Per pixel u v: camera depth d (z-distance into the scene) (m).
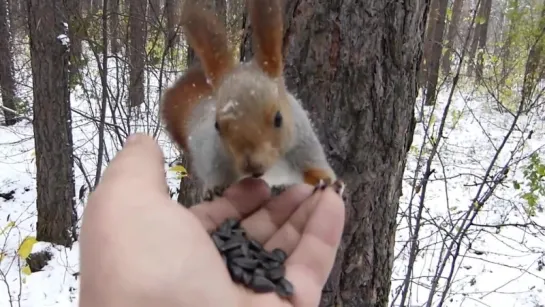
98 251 0.22
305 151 0.32
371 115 0.41
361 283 0.44
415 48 0.42
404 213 0.71
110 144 1.22
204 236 0.25
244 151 0.28
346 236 0.42
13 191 1.30
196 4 0.30
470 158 1.24
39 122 1.03
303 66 0.41
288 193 0.33
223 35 0.30
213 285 0.23
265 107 0.28
